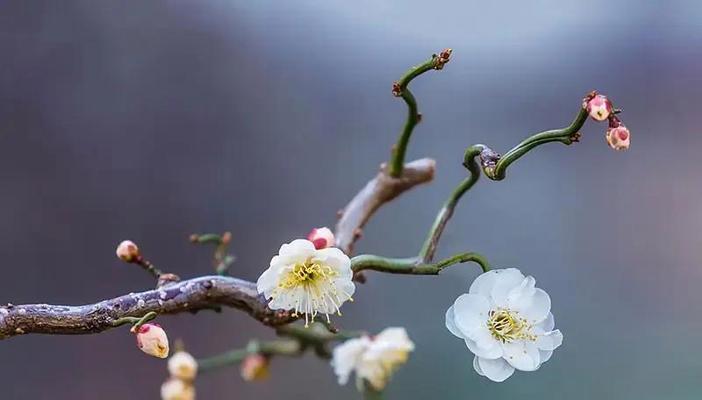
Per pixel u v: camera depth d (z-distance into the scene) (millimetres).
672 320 1126
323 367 1111
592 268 1156
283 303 612
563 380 1038
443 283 1096
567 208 1181
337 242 677
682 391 1028
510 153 613
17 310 601
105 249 1129
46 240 1107
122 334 1122
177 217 1152
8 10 1132
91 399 1092
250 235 1168
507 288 620
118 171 1149
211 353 1113
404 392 1018
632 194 1198
